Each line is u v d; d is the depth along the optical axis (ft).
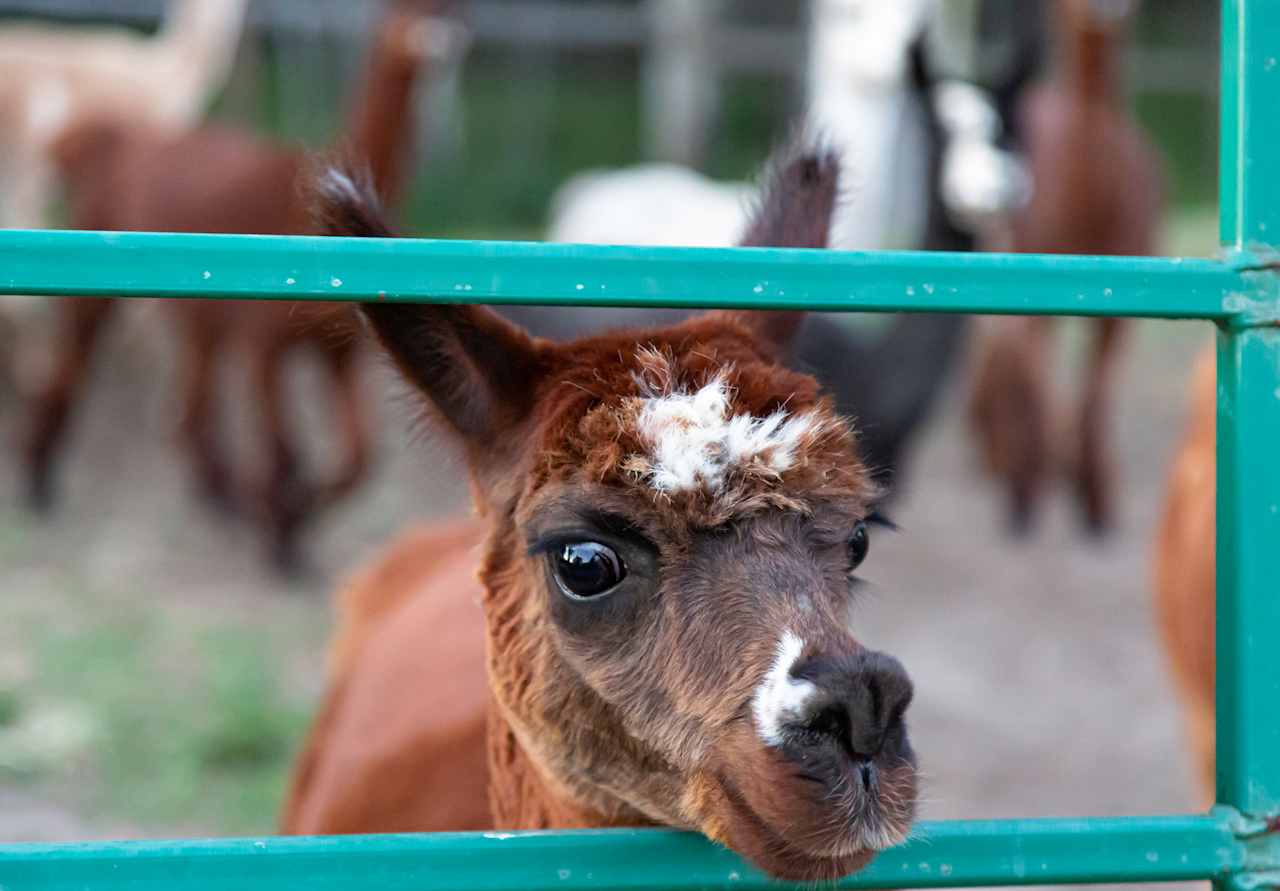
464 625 11.82
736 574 7.18
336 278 6.47
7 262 6.27
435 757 10.80
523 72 73.82
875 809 6.68
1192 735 14.53
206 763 18.54
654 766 7.55
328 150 7.92
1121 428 38.17
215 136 29.63
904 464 25.21
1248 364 7.18
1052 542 30.58
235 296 6.43
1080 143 30.12
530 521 7.68
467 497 9.71
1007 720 21.65
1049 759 20.20
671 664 7.22
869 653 6.77
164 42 37.37
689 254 6.68
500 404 8.28
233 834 16.66
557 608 7.62
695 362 7.73
